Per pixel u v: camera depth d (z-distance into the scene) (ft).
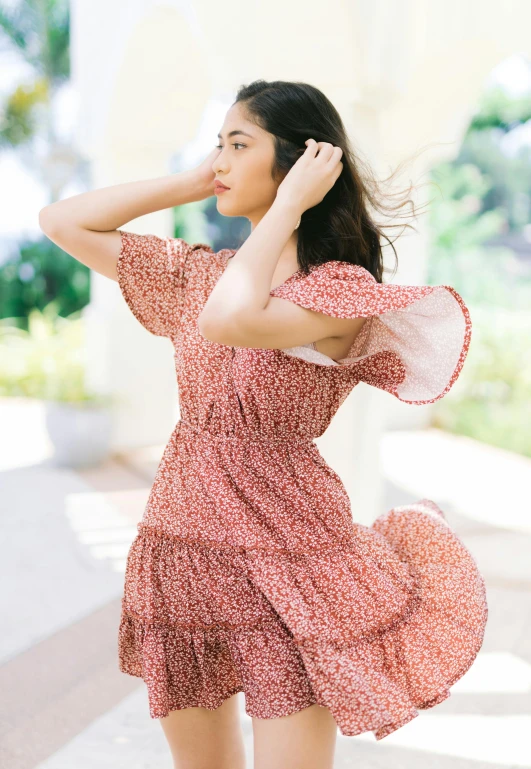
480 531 16.66
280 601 4.97
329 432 13.16
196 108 20.26
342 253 5.52
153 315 5.85
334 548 5.24
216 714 5.64
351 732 4.73
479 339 29.58
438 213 41.55
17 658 10.88
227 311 4.70
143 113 20.08
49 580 13.85
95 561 14.87
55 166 35.70
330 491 5.30
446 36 12.87
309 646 4.89
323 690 4.81
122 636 5.73
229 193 5.50
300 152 5.36
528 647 11.18
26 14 45.60
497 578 13.82
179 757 5.69
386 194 6.34
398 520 6.02
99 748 8.75
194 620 5.26
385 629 5.16
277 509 5.18
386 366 5.51
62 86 48.32
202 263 5.81
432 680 5.06
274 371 5.13
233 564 5.18
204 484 5.26
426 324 5.29
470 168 46.60
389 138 13.98
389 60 12.33
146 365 24.35
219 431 5.34
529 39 13.29
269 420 5.24
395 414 27.99
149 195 5.84
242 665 5.12
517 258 53.52
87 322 24.30
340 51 12.07
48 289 45.88
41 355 32.32
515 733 9.06
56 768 8.32
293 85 5.46
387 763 8.48
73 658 10.94
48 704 9.70
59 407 22.11
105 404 22.54
